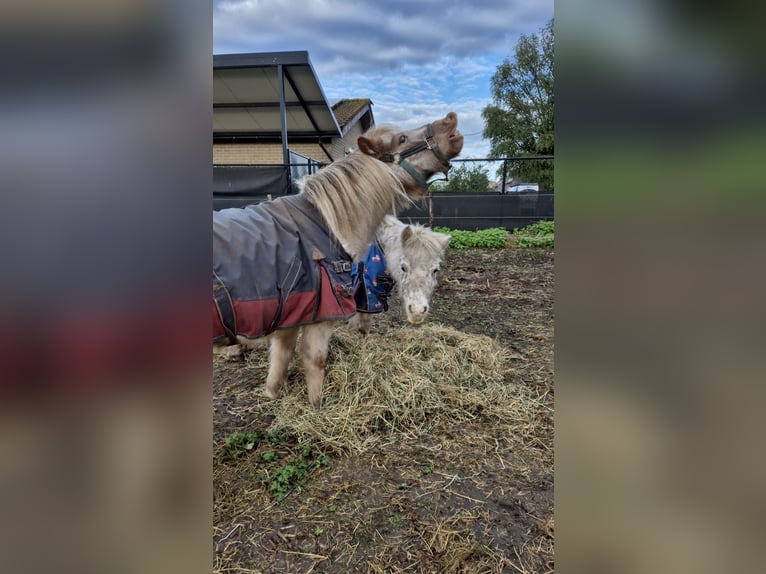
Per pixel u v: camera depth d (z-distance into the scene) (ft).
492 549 4.07
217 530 4.37
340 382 7.02
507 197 27.89
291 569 3.90
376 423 6.31
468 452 5.67
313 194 5.60
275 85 25.62
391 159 6.46
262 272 4.83
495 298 14.23
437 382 7.29
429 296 7.59
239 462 5.49
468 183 33.88
